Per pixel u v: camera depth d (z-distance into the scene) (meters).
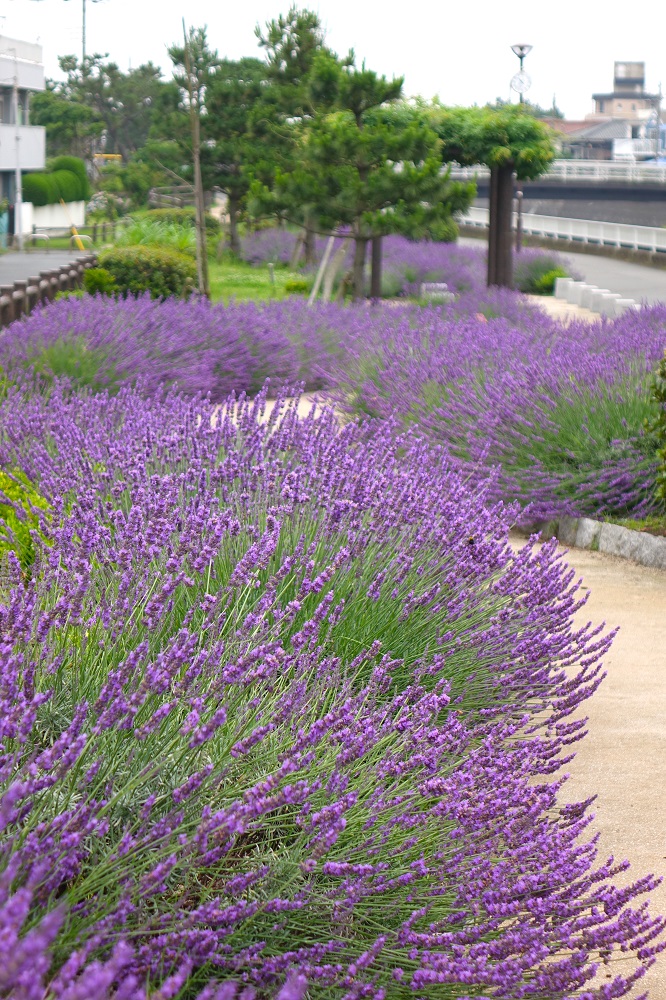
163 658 2.56
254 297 31.44
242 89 41.75
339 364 15.35
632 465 8.91
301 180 24.11
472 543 4.57
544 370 10.12
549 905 2.69
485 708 4.13
